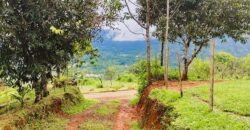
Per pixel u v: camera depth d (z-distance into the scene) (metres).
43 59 20.14
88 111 25.25
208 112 13.25
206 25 29.95
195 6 30.23
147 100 20.86
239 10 29.30
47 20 19.31
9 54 18.91
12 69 19.25
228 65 39.03
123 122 21.73
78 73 31.66
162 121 15.20
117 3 22.48
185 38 31.05
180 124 12.67
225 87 21.48
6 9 17.72
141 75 28.86
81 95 30.67
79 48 22.22
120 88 48.59
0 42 18.44
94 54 24.72
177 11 30.03
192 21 29.70
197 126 11.84
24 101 21.97
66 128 19.45
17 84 19.64
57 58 20.56
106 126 20.16
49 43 19.25
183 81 28.83
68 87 29.48
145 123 19.14
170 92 18.62
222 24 29.53
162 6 30.98
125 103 30.56
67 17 20.14
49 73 21.83
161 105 17.06
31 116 18.17
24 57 19.56
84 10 21.08
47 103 21.28
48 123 19.55
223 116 12.50
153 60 30.83
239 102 16.11
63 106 24.12
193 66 35.47
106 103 29.73
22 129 16.28
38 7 18.80
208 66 34.81
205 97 17.89
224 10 29.30
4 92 21.45
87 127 19.61
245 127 11.07
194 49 31.14
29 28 19.12
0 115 17.38
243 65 39.25
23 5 18.73
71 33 20.45
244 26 30.06
